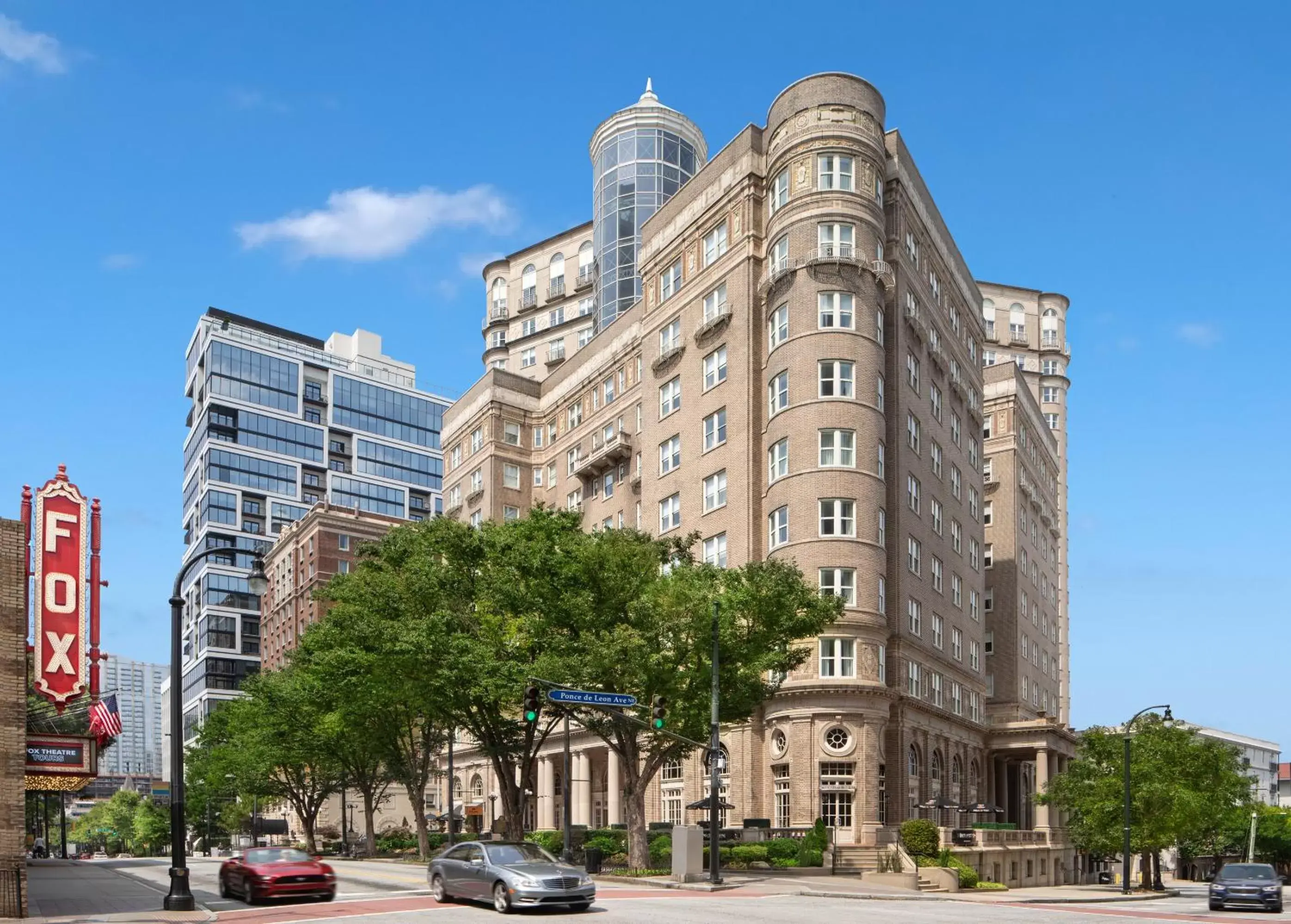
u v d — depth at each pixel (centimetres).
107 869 6094
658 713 3853
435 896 3088
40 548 3247
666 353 7056
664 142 10025
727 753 4359
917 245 6856
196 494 18450
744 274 6359
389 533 5466
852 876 4584
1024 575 9475
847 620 5509
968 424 8069
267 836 11069
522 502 9131
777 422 5881
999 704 8938
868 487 5694
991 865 6059
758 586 4212
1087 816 6462
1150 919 3031
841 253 5891
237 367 18175
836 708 5403
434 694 4809
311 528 12912
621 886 3828
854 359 5762
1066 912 3189
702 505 6550
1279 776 18238
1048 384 13150
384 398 19900
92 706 3759
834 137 5988
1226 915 3375
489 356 12544
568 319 11988
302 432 18725
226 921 2636
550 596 4388
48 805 10662
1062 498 12975
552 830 6881
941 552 7056
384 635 4716
